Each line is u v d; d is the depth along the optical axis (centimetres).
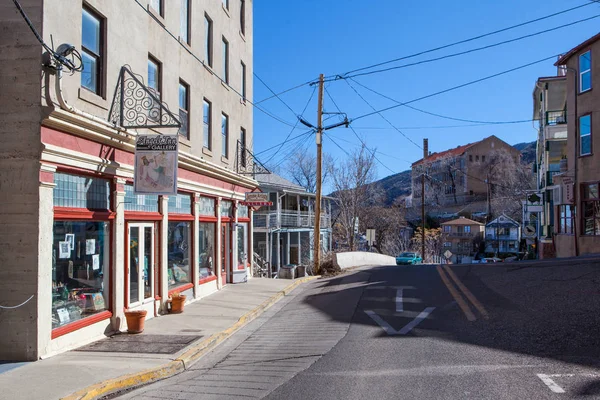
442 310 1224
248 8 2270
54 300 904
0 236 837
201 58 1630
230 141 1962
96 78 1035
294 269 2652
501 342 884
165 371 809
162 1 1351
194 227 1575
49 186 861
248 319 1311
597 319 969
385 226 6128
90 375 750
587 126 2416
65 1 906
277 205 3800
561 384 643
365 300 1452
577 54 2488
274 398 649
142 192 1069
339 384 689
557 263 1756
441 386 654
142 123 1161
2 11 853
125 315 1092
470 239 6419
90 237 1016
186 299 1506
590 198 2384
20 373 757
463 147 8044
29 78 846
